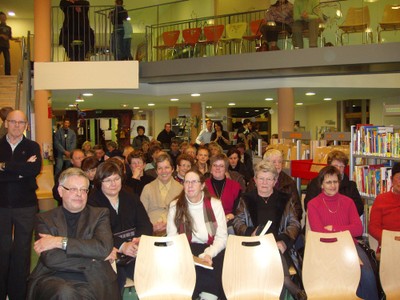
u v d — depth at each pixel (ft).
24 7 50.88
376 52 27.91
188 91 38.19
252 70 31.35
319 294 11.25
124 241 12.96
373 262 12.84
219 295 12.28
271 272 11.25
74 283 10.33
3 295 12.96
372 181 17.72
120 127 60.75
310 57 29.40
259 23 32.76
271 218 13.66
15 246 13.07
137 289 10.99
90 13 46.55
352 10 29.94
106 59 35.09
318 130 53.52
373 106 46.14
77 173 10.99
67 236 10.83
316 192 15.66
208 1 47.09
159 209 16.28
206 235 13.12
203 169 21.01
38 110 33.73
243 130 40.40
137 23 43.57
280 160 16.88
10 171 12.73
